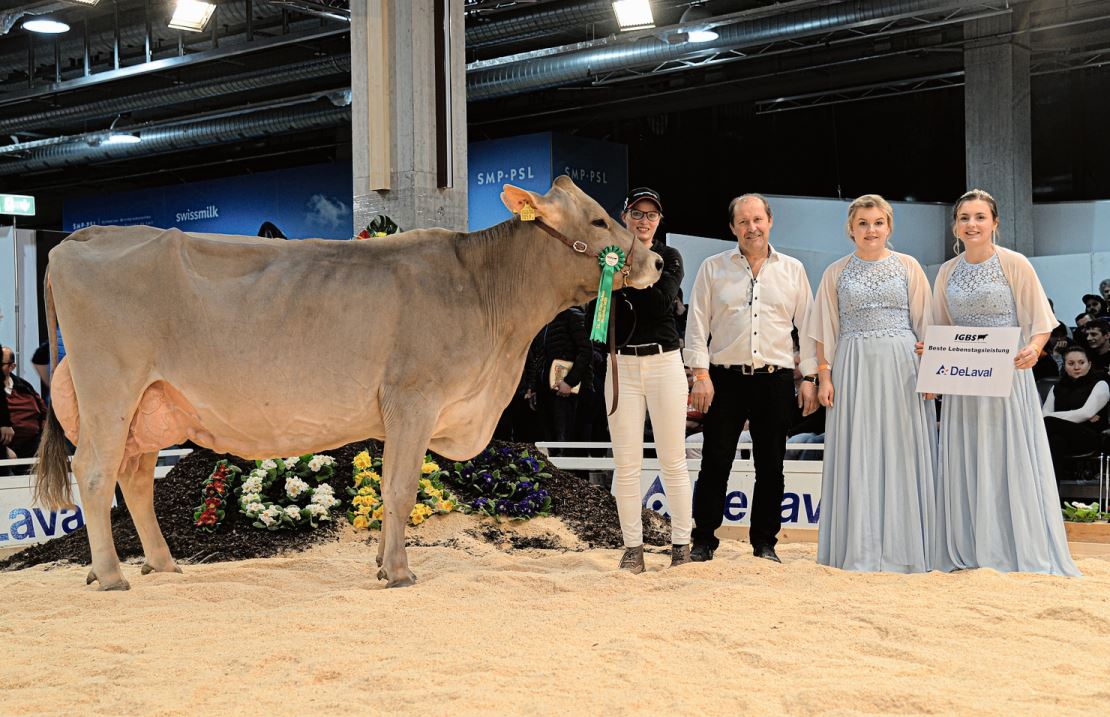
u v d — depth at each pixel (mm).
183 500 8320
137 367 6289
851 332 7188
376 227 9617
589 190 20297
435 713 3768
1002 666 4375
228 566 7195
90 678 4352
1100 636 4941
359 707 3818
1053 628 5059
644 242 7047
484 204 20422
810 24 17062
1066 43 19938
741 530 9867
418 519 8234
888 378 7051
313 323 6309
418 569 7035
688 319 7328
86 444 6355
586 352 7172
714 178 25625
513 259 6570
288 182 22547
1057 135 23156
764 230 7207
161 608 5730
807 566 6742
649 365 6898
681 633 4906
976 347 6820
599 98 22734
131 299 6281
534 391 12117
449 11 10898
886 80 21234
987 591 6000
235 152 27656
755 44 17641
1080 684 4109
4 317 14203
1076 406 11883
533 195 6449
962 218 7113
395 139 10695
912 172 24688
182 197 24016
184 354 6281
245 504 8039
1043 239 19844
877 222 7207
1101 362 12523
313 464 8430
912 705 3834
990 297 7012
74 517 9352
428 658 4473
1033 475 6832
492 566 7203
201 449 8844
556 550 8180
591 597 5895
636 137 25672
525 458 9062
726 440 7297
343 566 7035
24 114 23656
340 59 19297
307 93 21625
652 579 6363
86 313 6270
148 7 18766
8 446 11000
